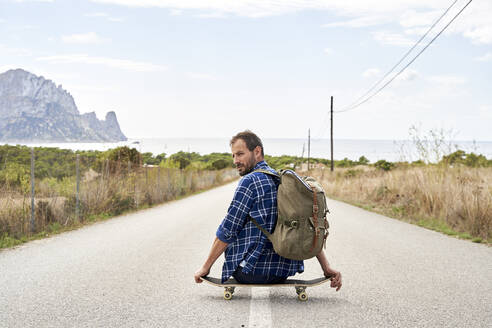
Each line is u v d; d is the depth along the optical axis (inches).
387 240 305.9
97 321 128.3
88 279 183.6
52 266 211.3
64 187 416.5
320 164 3122.5
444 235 333.1
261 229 134.3
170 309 140.3
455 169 521.0
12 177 346.9
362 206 623.8
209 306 143.6
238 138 141.7
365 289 168.9
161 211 538.9
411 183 540.1
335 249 267.1
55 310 139.4
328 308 141.9
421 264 220.4
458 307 144.6
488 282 181.3
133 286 171.3
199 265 214.4
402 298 155.5
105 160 522.3
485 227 327.9
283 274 140.9
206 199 784.3
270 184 134.6
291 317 132.0
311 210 127.6
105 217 453.7
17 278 185.3
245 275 140.5
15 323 126.5
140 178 655.1
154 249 262.4
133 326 123.8
